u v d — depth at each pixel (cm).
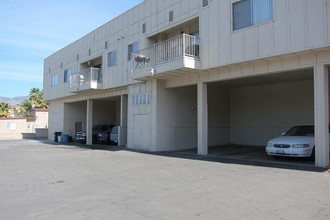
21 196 827
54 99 3778
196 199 751
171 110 2050
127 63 2306
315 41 1170
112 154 1883
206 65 1605
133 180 1012
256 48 1366
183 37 1612
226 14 1508
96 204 731
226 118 2389
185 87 2133
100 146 2661
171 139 2045
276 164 1285
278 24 1286
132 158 1639
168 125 2034
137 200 757
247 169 1173
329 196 749
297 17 1225
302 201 709
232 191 821
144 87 2109
